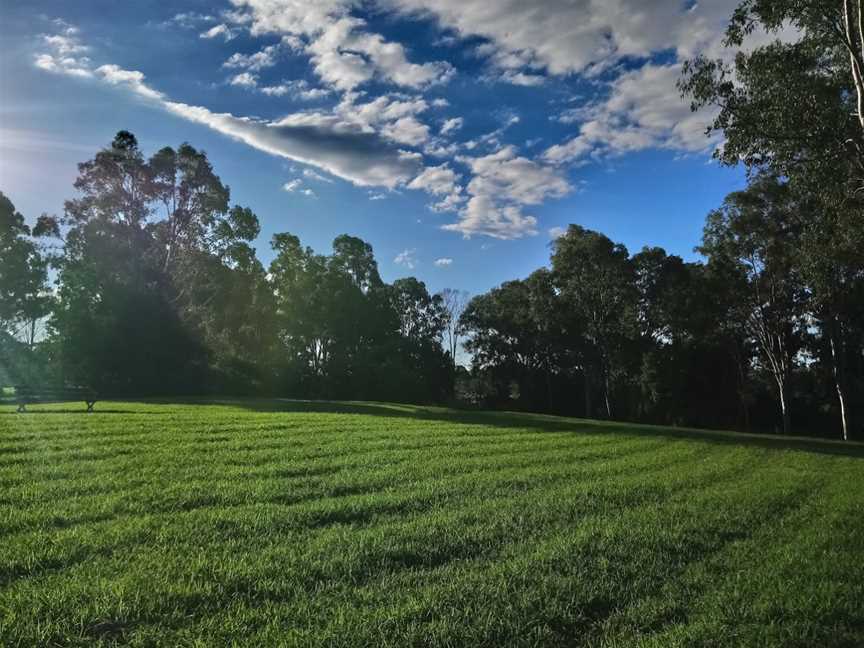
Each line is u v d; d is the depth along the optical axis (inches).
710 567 258.1
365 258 2829.7
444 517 318.0
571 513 345.1
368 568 231.5
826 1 770.8
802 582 239.8
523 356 2822.3
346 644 166.6
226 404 1321.4
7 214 2349.9
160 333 1908.2
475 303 2888.8
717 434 1262.3
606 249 2094.0
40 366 1849.2
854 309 1695.4
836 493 481.7
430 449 615.5
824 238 1189.1
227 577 211.6
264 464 468.4
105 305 1879.9
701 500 406.6
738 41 829.2
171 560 228.4
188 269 2274.9
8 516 280.5
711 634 186.2
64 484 359.3
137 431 652.1
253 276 2623.0
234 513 306.5
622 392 2470.5
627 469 554.9
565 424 1168.8
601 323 2279.8
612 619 198.1
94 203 2171.5
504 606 199.2
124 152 2177.7
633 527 315.0
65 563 222.8
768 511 382.9
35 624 168.7
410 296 3080.7
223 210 2266.2
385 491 387.2
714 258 1763.0
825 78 850.1
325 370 2461.9
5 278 2308.1
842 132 826.8
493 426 984.3
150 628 170.4
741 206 1584.6
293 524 290.4
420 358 2810.0
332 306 2566.4
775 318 1814.7
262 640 166.4
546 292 2320.4
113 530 263.1
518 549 267.0
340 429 776.3
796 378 2110.0
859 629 201.3
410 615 187.6
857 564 269.1
